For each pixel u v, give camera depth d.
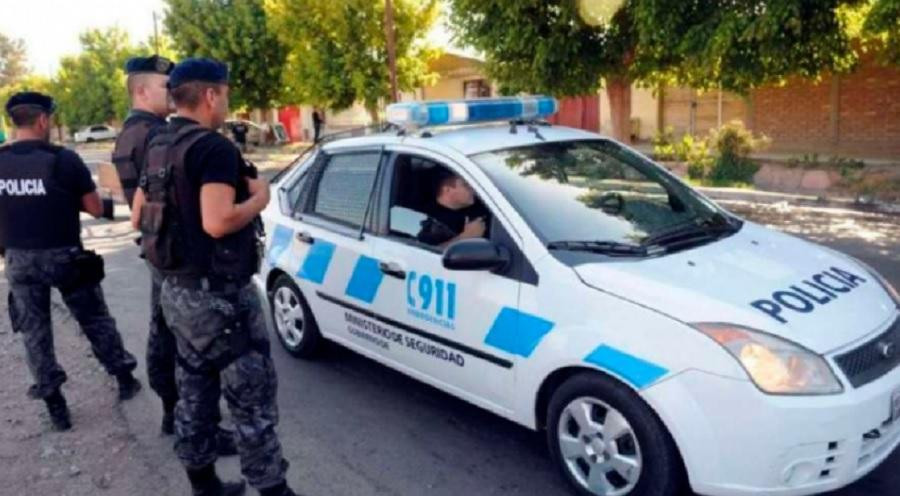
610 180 3.89
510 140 4.00
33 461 3.79
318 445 3.81
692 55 9.12
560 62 10.11
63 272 3.98
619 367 2.88
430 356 3.79
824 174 12.30
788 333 2.76
